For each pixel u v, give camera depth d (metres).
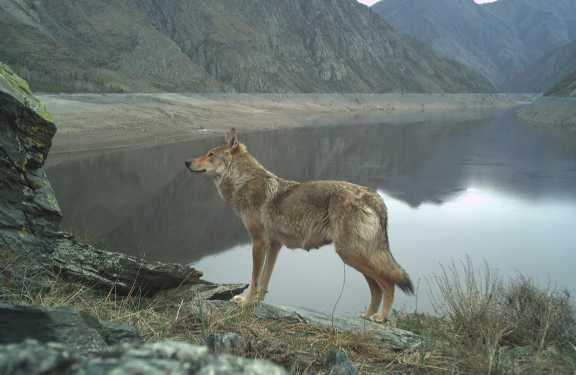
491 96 152.75
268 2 188.25
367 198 4.77
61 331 1.58
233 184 5.51
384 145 38.41
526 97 169.75
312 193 4.93
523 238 13.72
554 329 4.26
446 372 3.34
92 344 1.56
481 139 43.78
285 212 5.06
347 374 2.76
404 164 28.83
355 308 8.32
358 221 4.65
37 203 4.83
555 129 53.53
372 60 194.50
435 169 27.17
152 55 111.50
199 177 21.64
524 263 11.41
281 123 56.38
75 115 36.81
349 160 29.89
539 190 21.20
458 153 34.09
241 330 3.72
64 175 20.50
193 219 14.71
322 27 193.00
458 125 61.03
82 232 12.27
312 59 174.50
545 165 28.80
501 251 12.42
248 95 81.06
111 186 18.94
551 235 14.08
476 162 30.00
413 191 20.88
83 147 28.70
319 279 9.84
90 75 82.12
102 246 11.43
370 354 3.61
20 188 4.73
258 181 5.34
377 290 5.19
